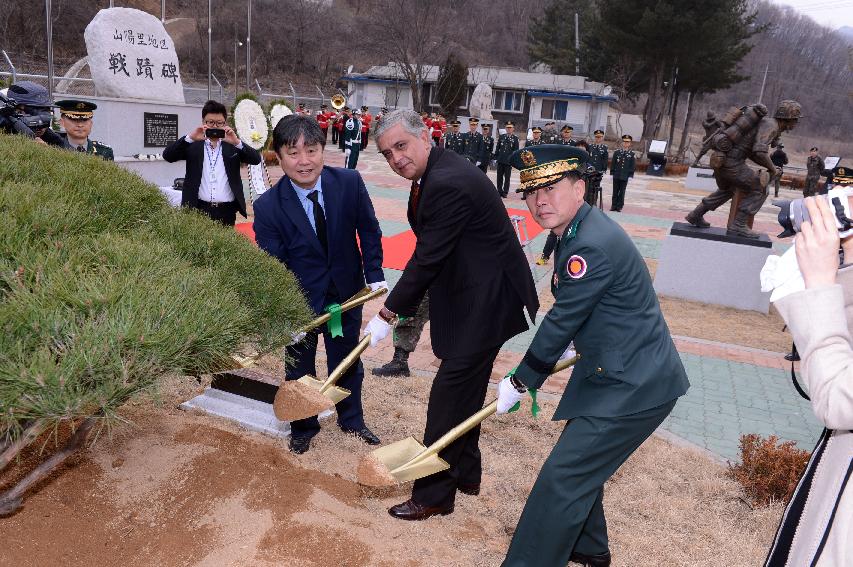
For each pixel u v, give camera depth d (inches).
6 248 66.1
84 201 83.6
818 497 59.4
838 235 56.0
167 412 145.6
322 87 2057.1
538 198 93.8
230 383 148.8
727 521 129.3
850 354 53.6
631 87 1791.3
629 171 615.5
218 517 108.3
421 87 1635.1
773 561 63.7
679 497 136.6
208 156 226.5
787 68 3004.4
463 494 130.4
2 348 53.7
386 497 125.0
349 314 139.9
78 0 1644.9
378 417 162.2
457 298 115.6
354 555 104.0
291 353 133.3
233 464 123.3
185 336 61.6
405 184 687.7
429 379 190.2
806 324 55.1
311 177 124.0
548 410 174.4
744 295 310.8
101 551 97.3
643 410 92.9
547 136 626.2
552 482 93.7
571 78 1827.0
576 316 92.0
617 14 1460.4
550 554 95.3
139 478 114.7
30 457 114.7
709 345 252.1
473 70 1847.9
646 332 93.5
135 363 57.8
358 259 139.0
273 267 96.9
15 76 699.4
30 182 81.7
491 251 113.8
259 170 353.4
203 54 1903.3
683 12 1391.5
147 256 73.7
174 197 261.6
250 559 100.1
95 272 68.7
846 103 2876.5
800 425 183.9
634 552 116.6
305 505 114.6
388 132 108.3
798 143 2694.4
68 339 56.1
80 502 106.0
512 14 2596.0
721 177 309.3
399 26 1644.9
